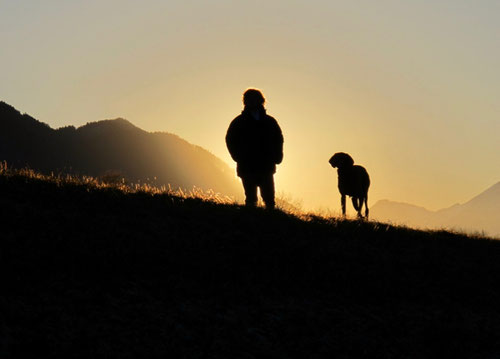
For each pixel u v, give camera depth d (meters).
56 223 10.65
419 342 9.41
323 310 9.94
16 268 8.77
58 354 6.91
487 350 9.58
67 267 9.21
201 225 12.15
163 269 9.88
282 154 15.33
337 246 13.01
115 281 9.15
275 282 10.52
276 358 8.02
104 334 7.57
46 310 7.84
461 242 16.45
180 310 8.73
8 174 13.20
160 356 7.34
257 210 14.18
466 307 11.60
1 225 10.12
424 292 11.70
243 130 15.02
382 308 10.62
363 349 8.79
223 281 10.05
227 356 7.77
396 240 14.81
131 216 11.90
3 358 6.60
